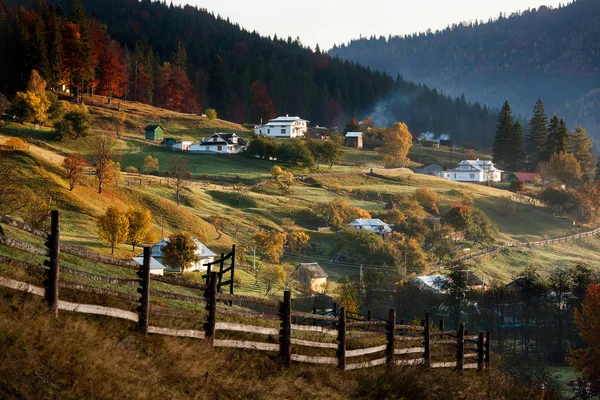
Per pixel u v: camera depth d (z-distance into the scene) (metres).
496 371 48.84
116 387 22.72
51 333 23.00
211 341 29.47
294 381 30.75
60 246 24.36
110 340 25.12
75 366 22.50
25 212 111.81
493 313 171.38
